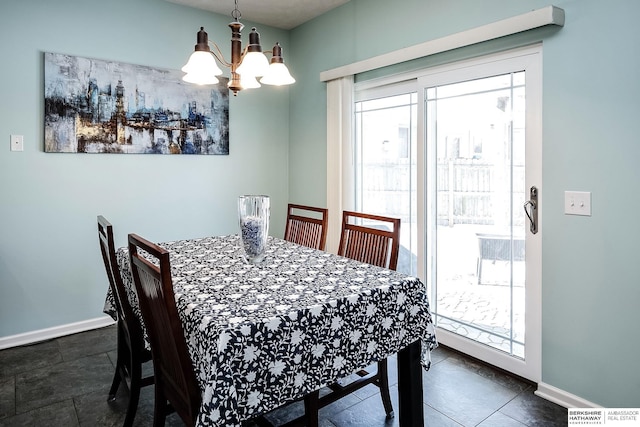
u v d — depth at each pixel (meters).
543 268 2.23
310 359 1.42
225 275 1.85
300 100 4.04
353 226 2.39
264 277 1.81
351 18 3.39
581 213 2.05
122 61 3.21
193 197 3.64
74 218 3.09
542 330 2.25
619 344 1.94
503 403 2.16
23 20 2.81
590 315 2.04
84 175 3.11
